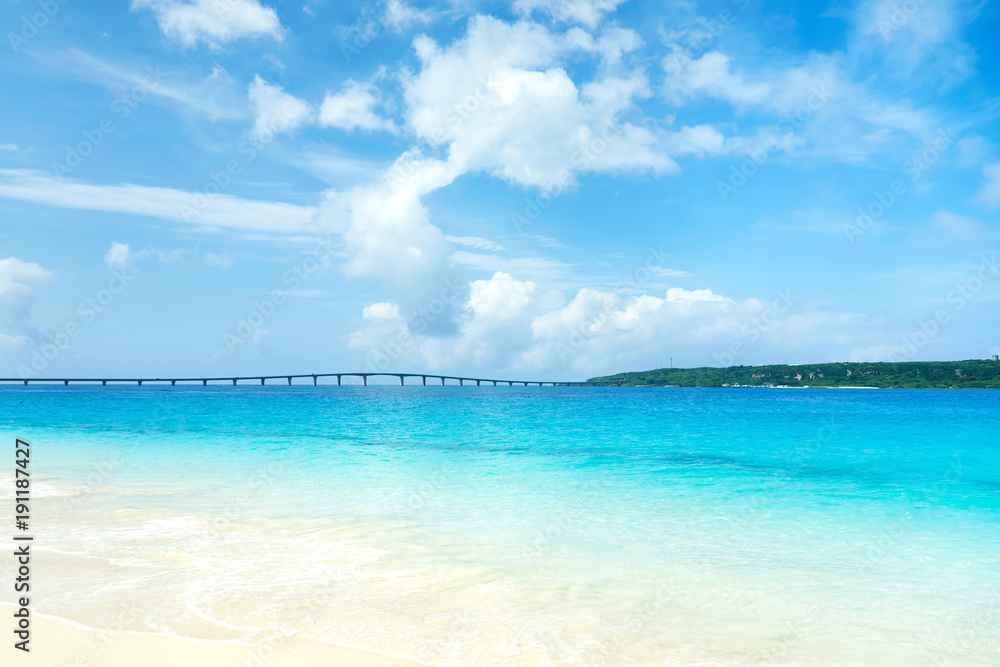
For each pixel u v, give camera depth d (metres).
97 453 22.83
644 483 17.30
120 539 10.85
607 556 10.25
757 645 7.00
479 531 11.83
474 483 17.19
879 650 6.93
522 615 7.68
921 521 12.94
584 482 17.38
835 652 6.87
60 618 7.29
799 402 79.56
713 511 13.81
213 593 8.19
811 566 9.80
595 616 7.70
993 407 62.09
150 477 17.66
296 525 12.14
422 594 8.34
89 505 13.73
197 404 64.38
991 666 6.58
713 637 7.18
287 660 6.32
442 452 24.09
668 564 9.85
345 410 54.66
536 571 9.43
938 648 7.00
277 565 9.49
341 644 6.72
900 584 9.04
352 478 17.78
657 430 34.06
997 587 8.93
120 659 6.25
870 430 33.84
